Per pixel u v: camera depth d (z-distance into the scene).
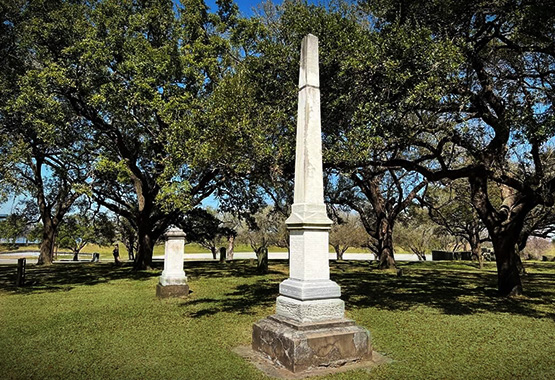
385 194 25.27
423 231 40.34
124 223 33.25
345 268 21.67
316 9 9.31
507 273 11.26
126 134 17.94
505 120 9.19
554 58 9.66
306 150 5.79
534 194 10.33
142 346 5.96
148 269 19.14
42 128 13.34
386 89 8.38
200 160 8.48
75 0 15.93
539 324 7.50
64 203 24.23
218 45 15.57
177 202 12.10
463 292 11.86
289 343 4.82
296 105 8.79
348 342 5.12
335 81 8.90
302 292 5.21
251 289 12.11
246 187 19.17
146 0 16.91
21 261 13.27
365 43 8.34
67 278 15.59
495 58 11.20
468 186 18.61
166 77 14.77
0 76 14.02
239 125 7.71
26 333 6.75
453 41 9.13
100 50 14.02
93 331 6.91
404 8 9.65
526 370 4.93
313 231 5.52
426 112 9.90
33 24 14.04
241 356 5.46
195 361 5.23
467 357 5.46
